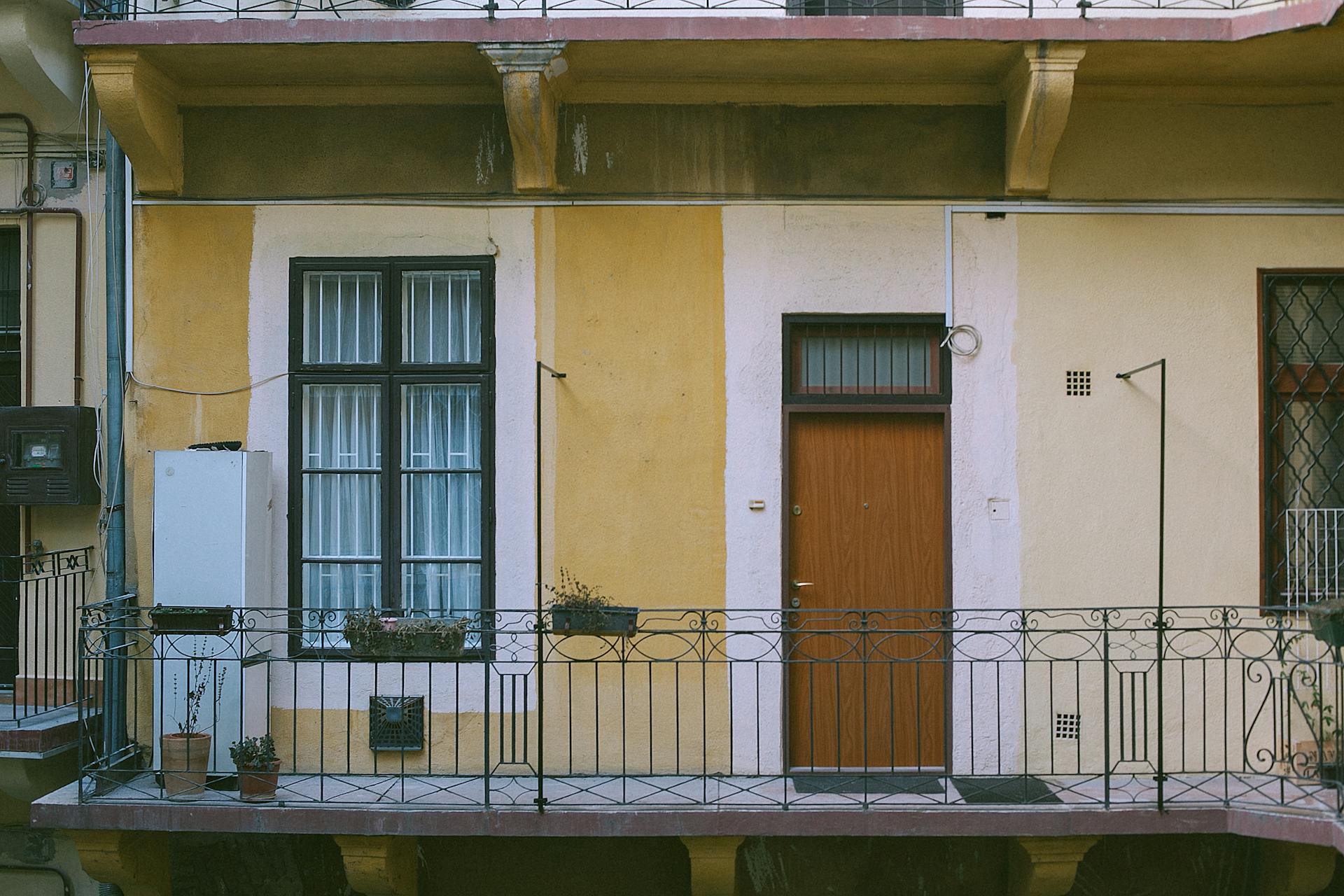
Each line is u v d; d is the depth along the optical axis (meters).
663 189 6.19
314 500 6.34
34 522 6.57
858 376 6.27
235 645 5.91
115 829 5.53
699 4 6.18
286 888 6.16
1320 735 5.79
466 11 6.23
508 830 5.41
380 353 6.31
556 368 6.20
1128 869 6.05
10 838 6.55
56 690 6.14
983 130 6.20
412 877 5.95
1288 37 5.46
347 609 6.16
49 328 6.62
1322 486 6.25
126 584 6.31
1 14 6.11
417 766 6.16
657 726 6.12
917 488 6.26
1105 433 6.16
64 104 6.49
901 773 5.82
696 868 5.60
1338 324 6.27
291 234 6.26
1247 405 6.18
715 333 6.18
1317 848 5.59
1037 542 6.16
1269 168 6.21
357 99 6.23
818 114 6.22
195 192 6.28
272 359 6.27
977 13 6.20
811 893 6.05
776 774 6.12
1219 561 6.16
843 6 6.29
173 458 5.96
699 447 6.17
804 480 6.27
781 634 6.11
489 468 6.22
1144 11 6.14
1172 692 6.10
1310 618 5.43
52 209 6.59
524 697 5.62
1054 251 6.18
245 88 6.20
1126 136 6.20
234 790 5.76
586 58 5.80
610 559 6.17
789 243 6.19
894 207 6.20
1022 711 6.13
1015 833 5.38
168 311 6.29
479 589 6.28
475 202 6.23
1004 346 6.17
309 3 6.27
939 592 6.24
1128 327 6.18
